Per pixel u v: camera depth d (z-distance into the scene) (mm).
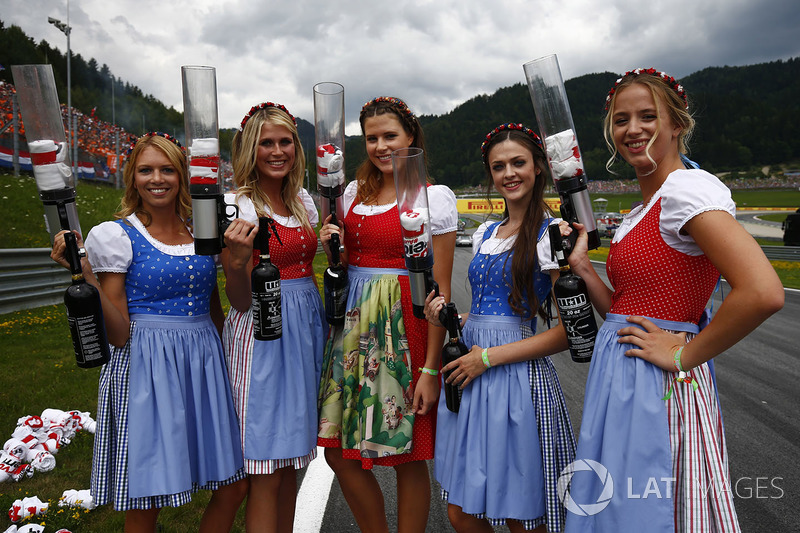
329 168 2484
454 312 2271
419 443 2562
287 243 2504
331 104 2445
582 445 1867
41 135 1983
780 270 18844
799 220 24812
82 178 22531
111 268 2230
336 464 2607
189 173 2064
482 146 2436
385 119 2586
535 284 2283
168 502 2164
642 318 1808
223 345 2578
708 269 1788
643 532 1700
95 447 2225
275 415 2402
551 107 2000
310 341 2533
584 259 2021
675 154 1946
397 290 2555
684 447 1715
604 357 1891
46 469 3324
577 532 1837
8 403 4293
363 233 2605
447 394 2295
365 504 2604
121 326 2195
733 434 4059
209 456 2318
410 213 2219
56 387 4734
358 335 2561
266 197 2545
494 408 2193
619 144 1956
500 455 2156
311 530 2785
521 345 2186
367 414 2477
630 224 1927
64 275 9102
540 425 2199
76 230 2059
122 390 2221
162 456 2176
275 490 2445
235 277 2287
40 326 7160
